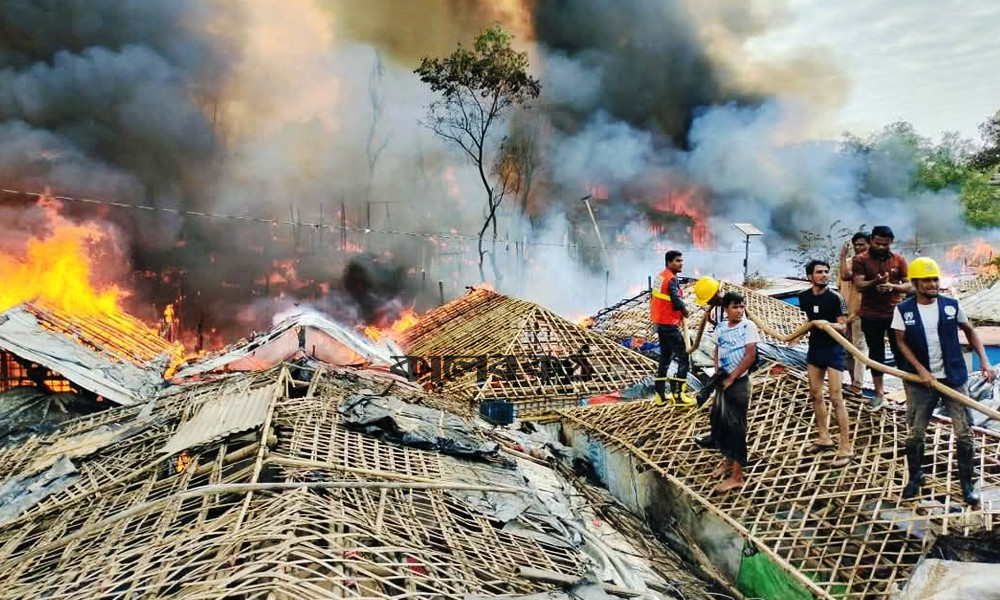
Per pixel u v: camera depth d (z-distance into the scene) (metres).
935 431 6.74
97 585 3.81
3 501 5.91
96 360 10.41
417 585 3.71
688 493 7.26
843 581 5.56
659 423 8.91
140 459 6.17
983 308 17.19
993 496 5.66
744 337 6.64
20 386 10.02
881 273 7.37
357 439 6.15
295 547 3.74
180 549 3.94
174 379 11.27
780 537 6.09
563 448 9.48
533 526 5.23
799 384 8.22
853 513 6.05
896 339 5.74
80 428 7.86
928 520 5.55
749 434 7.71
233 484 4.69
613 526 7.33
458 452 6.55
